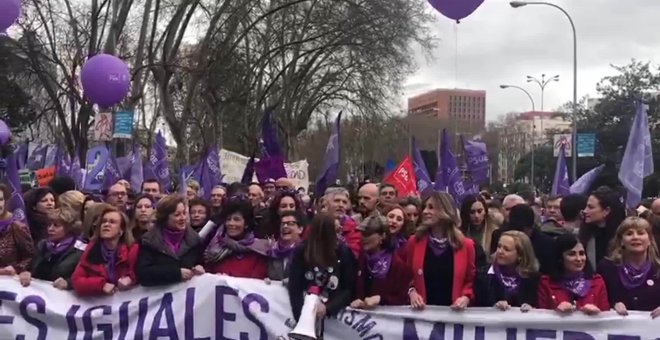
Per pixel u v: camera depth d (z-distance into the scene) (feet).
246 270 18.66
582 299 17.04
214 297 18.28
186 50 102.94
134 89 74.90
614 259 17.39
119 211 18.69
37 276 19.29
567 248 17.06
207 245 19.13
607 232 19.80
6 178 22.11
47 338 18.58
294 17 106.52
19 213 21.68
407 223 19.98
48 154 53.98
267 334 17.97
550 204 24.23
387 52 108.47
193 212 21.50
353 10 98.53
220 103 102.06
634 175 27.04
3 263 19.35
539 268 17.44
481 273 17.80
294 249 17.21
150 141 91.15
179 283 18.42
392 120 139.54
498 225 22.70
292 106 137.28
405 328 17.28
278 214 20.59
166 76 81.82
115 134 47.80
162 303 18.42
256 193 25.67
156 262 18.16
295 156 143.33
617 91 128.47
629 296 16.93
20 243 19.66
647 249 17.01
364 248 17.54
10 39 76.33
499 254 17.51
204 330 18.28
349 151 164.45
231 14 88.53
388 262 17.40
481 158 35.63
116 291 18.48
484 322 17.10
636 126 27.32
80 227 19.44
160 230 18.49
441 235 17.34
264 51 107.45
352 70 127.13
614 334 16.69
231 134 122.01
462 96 307.17
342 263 16.85
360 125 140.97
